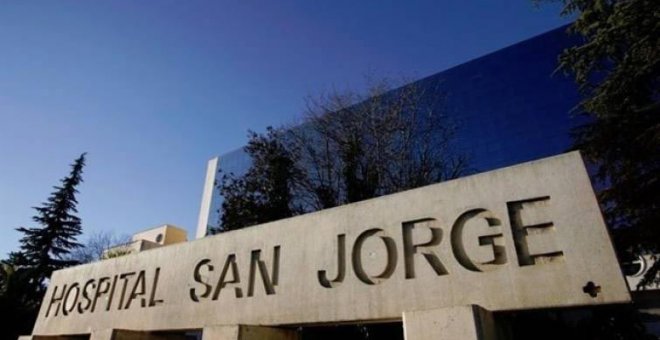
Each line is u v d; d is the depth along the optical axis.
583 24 10.57
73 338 9.83
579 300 4.55
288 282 6.78
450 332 4.68
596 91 10.53
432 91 21.02
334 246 6.56
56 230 29.36
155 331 8.16
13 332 16.70
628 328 7.76
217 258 7.91
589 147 10.20
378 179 14.54
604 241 4.66
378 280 5.96
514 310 4.91
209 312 7.44
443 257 5.57
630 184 9.57
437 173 15.66
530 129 23.41
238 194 16.06
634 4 8.89
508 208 5.37
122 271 9.45
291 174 15.82
